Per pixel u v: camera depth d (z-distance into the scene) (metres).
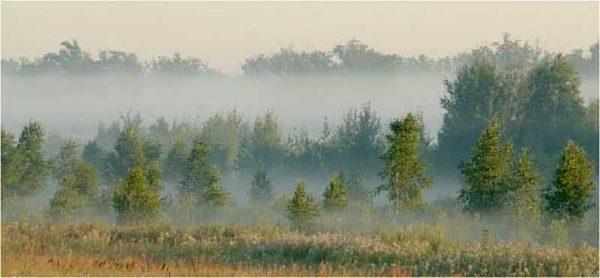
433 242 48.84
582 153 60.72
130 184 64.12
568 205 59.84
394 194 69.50
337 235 50.47
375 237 51.56
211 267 38.22
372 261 42.38
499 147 68.31
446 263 41.38
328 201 68.75
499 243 52.16
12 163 82.19
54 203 69.38
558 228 56.75
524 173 64.75
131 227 55.38
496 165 65.25
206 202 75.25
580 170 60.00
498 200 64.69
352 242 46.84
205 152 85.00
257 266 39.75
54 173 95.62
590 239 58.47
